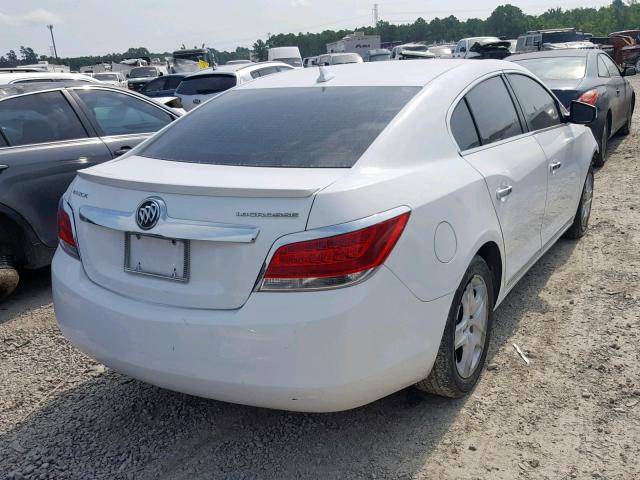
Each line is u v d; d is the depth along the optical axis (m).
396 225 2.47
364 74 3.54
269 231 2.33
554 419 2.93
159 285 2.54
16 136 4.81
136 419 3.14
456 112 3.25
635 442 2.73
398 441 2.85
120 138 5.43
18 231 4.80
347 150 2.75
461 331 3.01
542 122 4.32
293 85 3.57
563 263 4.88
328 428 2.98
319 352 2.31
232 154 2.91
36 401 3.34
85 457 2.85
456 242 2.81
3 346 4.02
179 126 3.46
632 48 28.09
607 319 3.89
